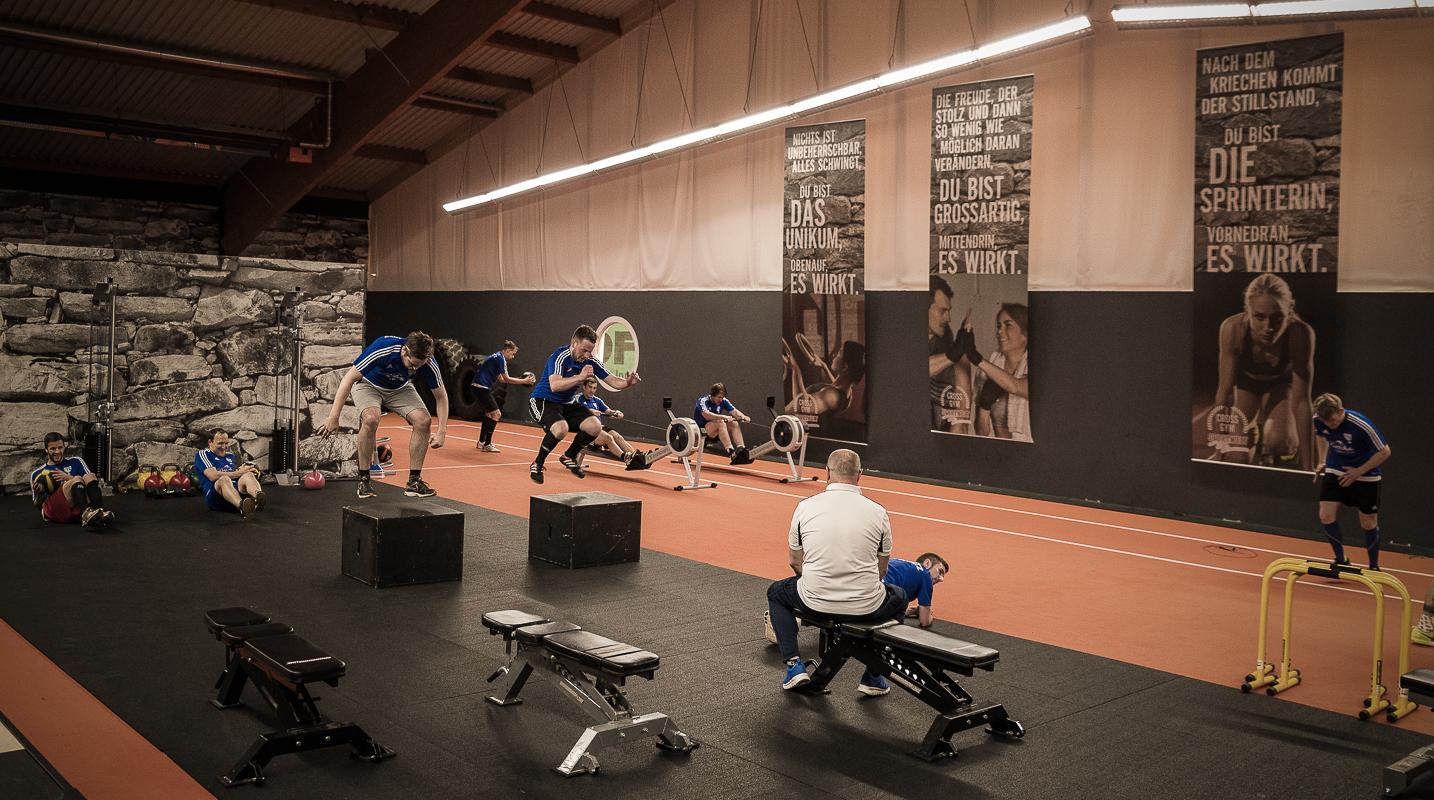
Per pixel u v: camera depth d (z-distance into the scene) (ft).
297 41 45.91
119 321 31.27
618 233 51.70
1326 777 12.00
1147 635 18.30
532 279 57.72
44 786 10.85
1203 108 30.45
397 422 57.77
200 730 12.57
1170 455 32.01
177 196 62.80
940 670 13.30
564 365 35.78
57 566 21.35
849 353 40.70
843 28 40.16
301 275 34.37
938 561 19.60
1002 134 35.04
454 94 56.80
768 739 12.76
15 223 57.62
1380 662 14.15
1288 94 28.76
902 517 30.76
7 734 12.31
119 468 31.42
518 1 38.91
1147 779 11.82
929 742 12.25
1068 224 34.06
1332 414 21.22
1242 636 18.34
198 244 64.03
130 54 44.50
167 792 10.81
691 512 30.50
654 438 50.24
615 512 23.03
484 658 15.78
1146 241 32.24
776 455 44.01
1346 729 13.67
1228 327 30.19
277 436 34.04
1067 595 21.24
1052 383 34.78
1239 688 15.38
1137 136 32.22
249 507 26.86
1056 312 34.58
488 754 12.05
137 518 27.12
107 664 15.07
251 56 47.01
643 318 50.62
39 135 54.39
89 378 30.99
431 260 65.82
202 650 15.84
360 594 19.63
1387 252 27.55
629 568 22.67
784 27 42.42
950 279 36.78
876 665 13.50
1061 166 34.14
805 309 42.06
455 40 42.11
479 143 60.70
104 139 55.77
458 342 61.93
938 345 37.35
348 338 35.53
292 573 21.27
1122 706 14.42
